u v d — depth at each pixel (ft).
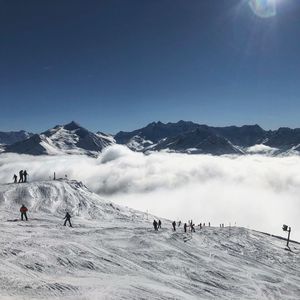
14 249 74.43
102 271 77.41
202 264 115.03
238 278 108.47
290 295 103.24
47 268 68.28
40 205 194.08
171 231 173.37
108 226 159.84
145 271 89.30
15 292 50.26
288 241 228.02
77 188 239.71
